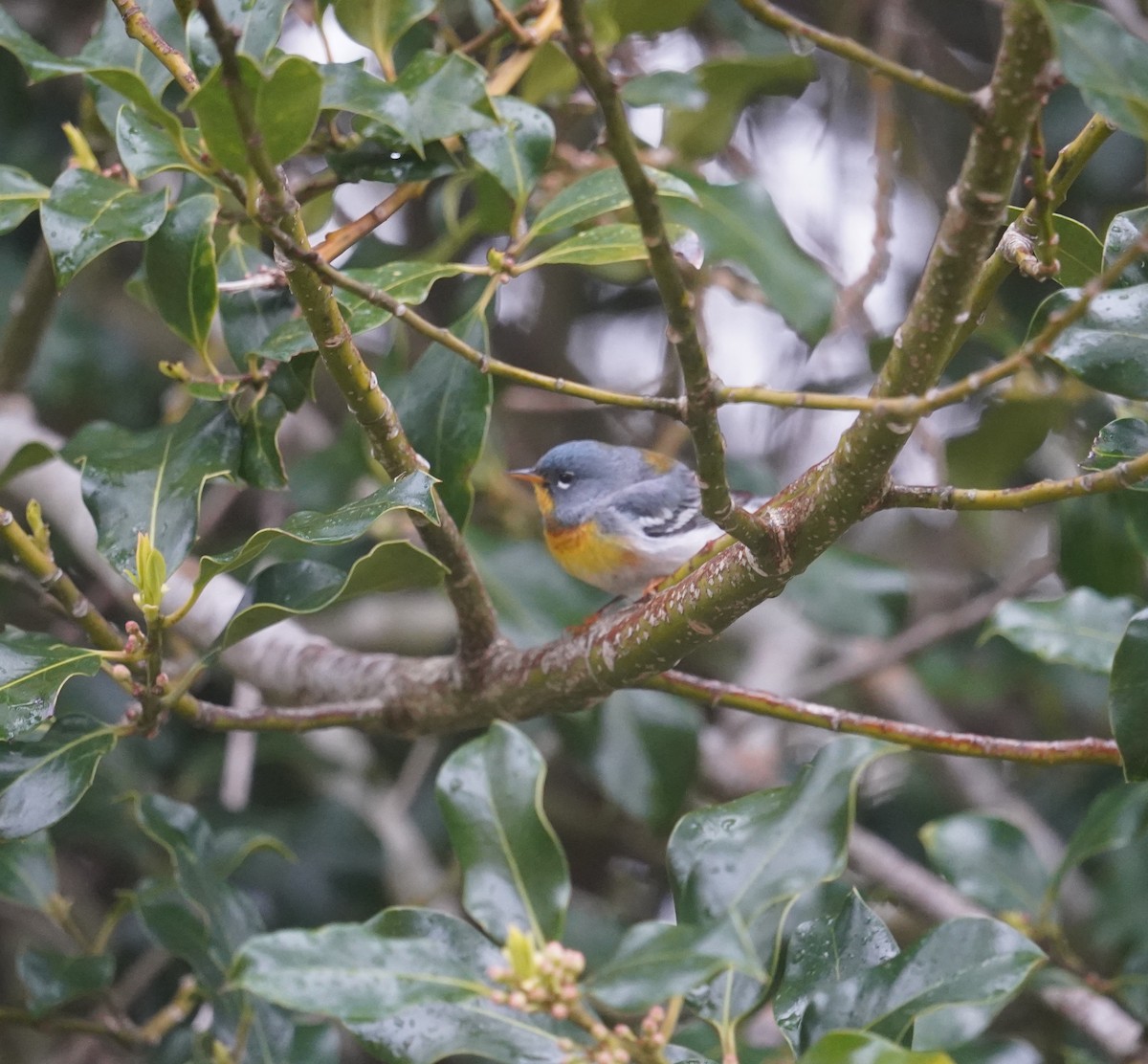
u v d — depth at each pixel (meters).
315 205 9.45
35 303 10.45
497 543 11.44
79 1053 11.79
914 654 12.86
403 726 8.36
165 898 8.95
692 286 9.86
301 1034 8.61
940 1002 5.61
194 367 13.29
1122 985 9.20
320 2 7.82
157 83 7.79
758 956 6.48
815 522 6.22
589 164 10.59
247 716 7.92
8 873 9.24
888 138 11.93
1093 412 11.30
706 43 13.66
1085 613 9.34
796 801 6.27
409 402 7.80
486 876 5.95
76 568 12.88
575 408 14.94
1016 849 9.67
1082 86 4.64
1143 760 6.45
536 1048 5.66
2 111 13.84
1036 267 6.09
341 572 7.13
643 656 7.25
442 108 7.16
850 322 12.23
